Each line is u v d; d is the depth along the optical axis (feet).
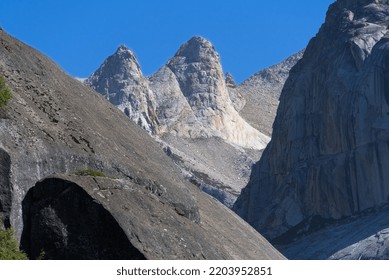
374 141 588.91
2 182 139.74
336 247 542.57
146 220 141.38
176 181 181.98
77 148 155.02
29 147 145.59
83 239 136.67
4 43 169.89
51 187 139.64
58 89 172.45
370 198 583.58
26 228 139.64
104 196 139.64
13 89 158.92
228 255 157.17
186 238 144.25
